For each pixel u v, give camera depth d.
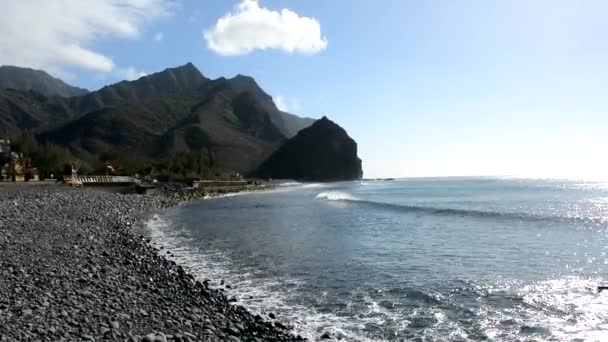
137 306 13.34
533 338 12.12
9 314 11.06
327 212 54.09
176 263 21.69
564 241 28.77
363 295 16.55
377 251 25.78
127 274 17.47
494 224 38.59
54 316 11.24
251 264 22.14
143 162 162.25
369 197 91.62
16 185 70.31
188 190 101.00
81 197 57.31
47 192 58.34
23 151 127.94
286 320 13.73
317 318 13.95
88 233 27.75
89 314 11.84
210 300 14.95
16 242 21.78
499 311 14.43
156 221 42.91
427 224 39.28
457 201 74.94
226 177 171.88
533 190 120.94
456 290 17.02
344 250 26.20
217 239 30.70
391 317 14.01
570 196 89.44
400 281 18.55
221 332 11.84
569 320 13.44
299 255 24.61
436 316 14.06
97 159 163.38
